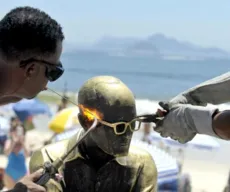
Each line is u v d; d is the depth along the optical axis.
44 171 2.85
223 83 3.13
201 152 22.62
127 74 116.44
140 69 142.62
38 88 2.81
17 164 12.28
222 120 2.80
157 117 3.18
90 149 3.42
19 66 2.73
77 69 131.00
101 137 3.24
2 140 15.27
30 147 19.11
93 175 3.42
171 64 194.00
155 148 5.80
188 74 125.00
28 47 2.70
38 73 2.77
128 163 3.48
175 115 3.07
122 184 3.46
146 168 3.52
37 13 2.79
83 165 3.42
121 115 3.20
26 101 19.23
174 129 3.10
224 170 20.70
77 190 3.41
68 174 3.41
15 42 2.69
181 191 10.91
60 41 2.83
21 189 2.72
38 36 2.71
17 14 2.74
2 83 2.76
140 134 15.66
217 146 14.98
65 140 3.61
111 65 163.75
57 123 13.75
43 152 3.49
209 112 2.88
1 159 14.66
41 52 2.73
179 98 3.21
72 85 81.25
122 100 3.21
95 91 3.24
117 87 3.24
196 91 3.21
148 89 81.69
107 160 3.46
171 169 5.54
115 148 3.25
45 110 19.42
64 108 16.33
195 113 2.95
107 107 3.20
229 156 22.28
